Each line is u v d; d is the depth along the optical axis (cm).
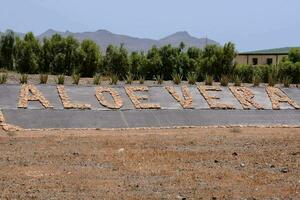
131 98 2300
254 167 1241
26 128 1881
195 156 1366
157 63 3472
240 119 2175
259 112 2286
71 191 983
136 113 2136
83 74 3478
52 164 1235
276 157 1365
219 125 2070
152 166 1232
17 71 3353
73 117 2030
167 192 988
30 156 1330
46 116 2012
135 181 1073
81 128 1925
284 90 2623
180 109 2231
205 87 2538
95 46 3525
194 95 2420
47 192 972
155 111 2178
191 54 3609
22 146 1488
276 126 2102
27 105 2102
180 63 3488
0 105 2075
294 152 1438
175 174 1148
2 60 3419
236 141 1642
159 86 2509
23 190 983
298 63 3288
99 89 2372
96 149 1457
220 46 3425
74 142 1580
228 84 2720
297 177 1135
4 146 1483
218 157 1355
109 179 1088
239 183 1072
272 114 2275
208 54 3503
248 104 2361
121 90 2402
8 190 980
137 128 1962
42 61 3444
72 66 3453
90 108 2142
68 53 3469
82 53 3462
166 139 1670
